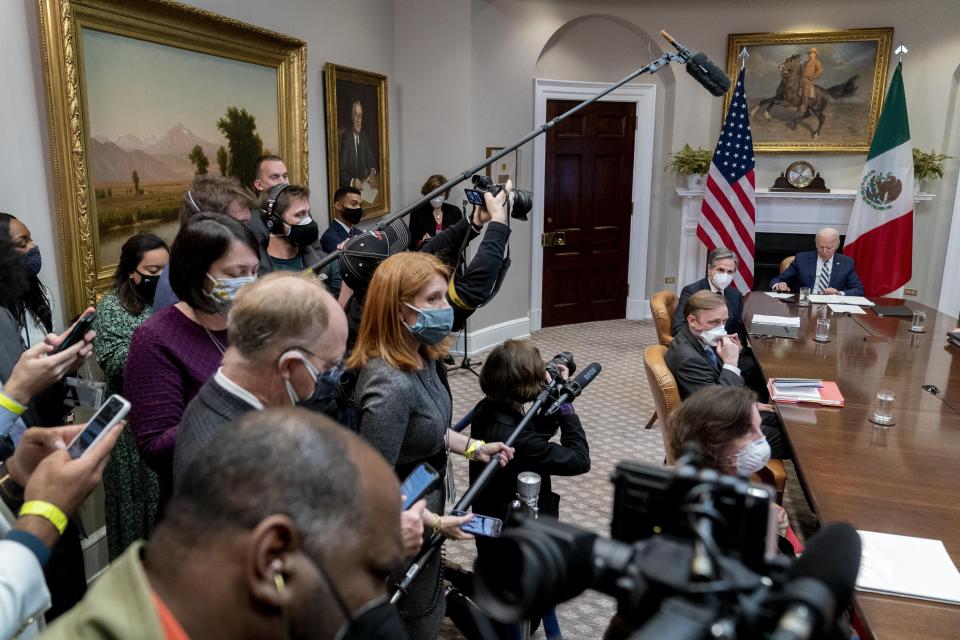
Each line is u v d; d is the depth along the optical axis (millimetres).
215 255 1499
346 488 571
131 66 2775
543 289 7020
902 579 1597
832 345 3734
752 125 6746
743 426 1787
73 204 2484
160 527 589
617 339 6621
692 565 561
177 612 556
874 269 6172
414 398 1684
